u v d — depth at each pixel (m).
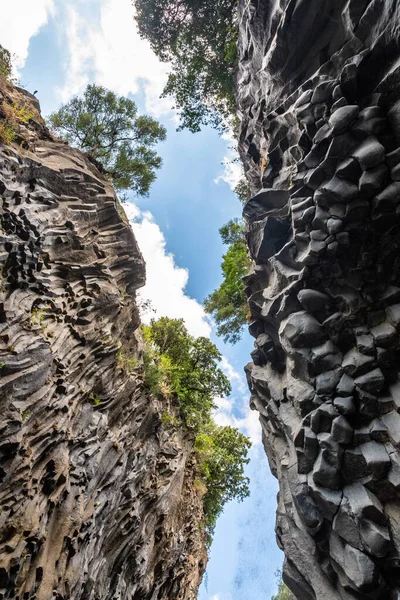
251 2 13.48
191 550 23.77
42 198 10.76
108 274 13.19
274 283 12.12
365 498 8.46
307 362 10.24
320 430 9.69
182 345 26.61
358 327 9.71
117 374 13.08
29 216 9.65
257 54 14.95
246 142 18.52
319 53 11.34
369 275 9.48
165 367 22.12
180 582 21.05
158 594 17.84
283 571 11.66
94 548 10.40
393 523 8.08
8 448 7.02
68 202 12.23
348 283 9.78
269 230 12.38
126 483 13.09
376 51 8.65
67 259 11.31
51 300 9.83
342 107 9.04
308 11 10.63
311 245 9.91
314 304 10.30
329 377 9.83
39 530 7.25
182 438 22.03
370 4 8.85
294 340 10.54
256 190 19.06
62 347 9.73
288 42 11.73
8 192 9.26
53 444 8.66
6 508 6.75
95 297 11.88
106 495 11.15
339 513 8.80
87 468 10.02
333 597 9.13
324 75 10.51
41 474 7.94
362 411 9.20
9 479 7.02
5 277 8.61
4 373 7.48
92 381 11.23
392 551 7.88
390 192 8.39
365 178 8.65
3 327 7.90
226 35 20.31
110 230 14.41
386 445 8.69
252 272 13.60
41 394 8.34
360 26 9.30
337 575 9.27
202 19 20.69
